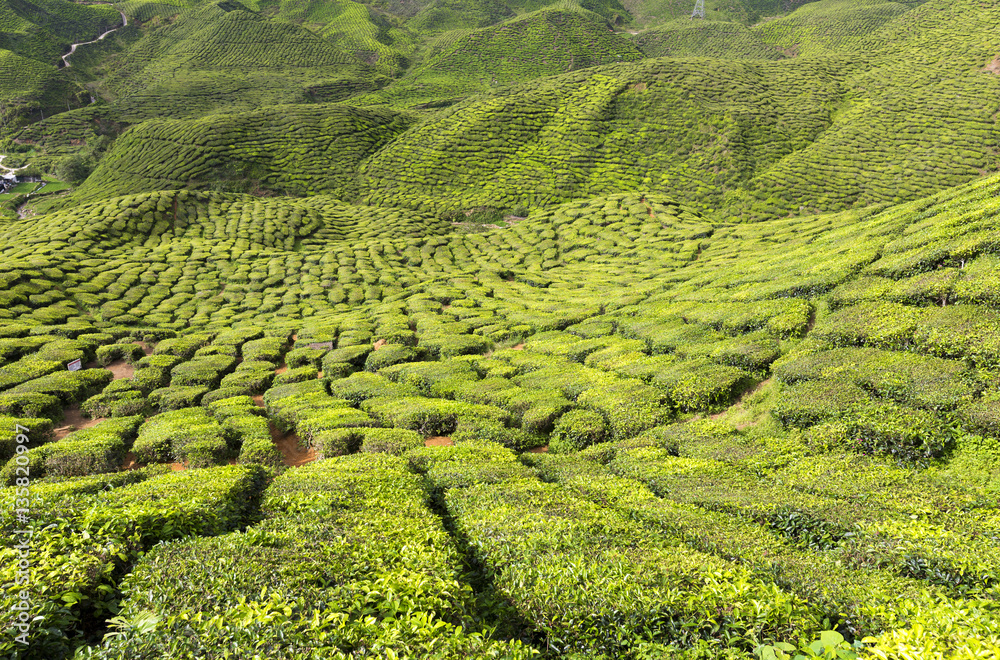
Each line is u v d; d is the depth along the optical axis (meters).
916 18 138.62
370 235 76.44
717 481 15.22
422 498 14.91
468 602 9.21
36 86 158.62
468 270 58.69
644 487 15.47
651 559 10.17
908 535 10.82
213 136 108.38
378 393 27.81
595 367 27.31
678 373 23.59
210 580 8.60
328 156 110.25
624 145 105.69
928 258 23.70
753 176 92.56
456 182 103.00
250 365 34.34
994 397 15.62
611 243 61.38
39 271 50.41
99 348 37.69
